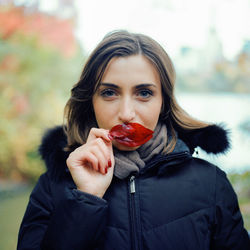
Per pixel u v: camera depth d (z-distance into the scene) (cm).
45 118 586
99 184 105
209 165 126
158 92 111
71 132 127
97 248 104
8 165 586
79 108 125
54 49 599
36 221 117
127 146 107
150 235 107
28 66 588
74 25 604
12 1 559
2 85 580
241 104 595
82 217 98
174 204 112
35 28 581
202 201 116
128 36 111
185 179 118
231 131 134
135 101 106
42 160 133
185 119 127
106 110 107
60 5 588
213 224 116
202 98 675
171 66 121
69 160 108
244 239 120
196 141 130
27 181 593
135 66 104
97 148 104
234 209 122
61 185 119
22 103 586
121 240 106
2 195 523
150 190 113
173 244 107
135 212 109
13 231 370
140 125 104
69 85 609
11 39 576
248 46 599
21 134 582
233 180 405
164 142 118
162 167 113
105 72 106
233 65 632
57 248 97
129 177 114
